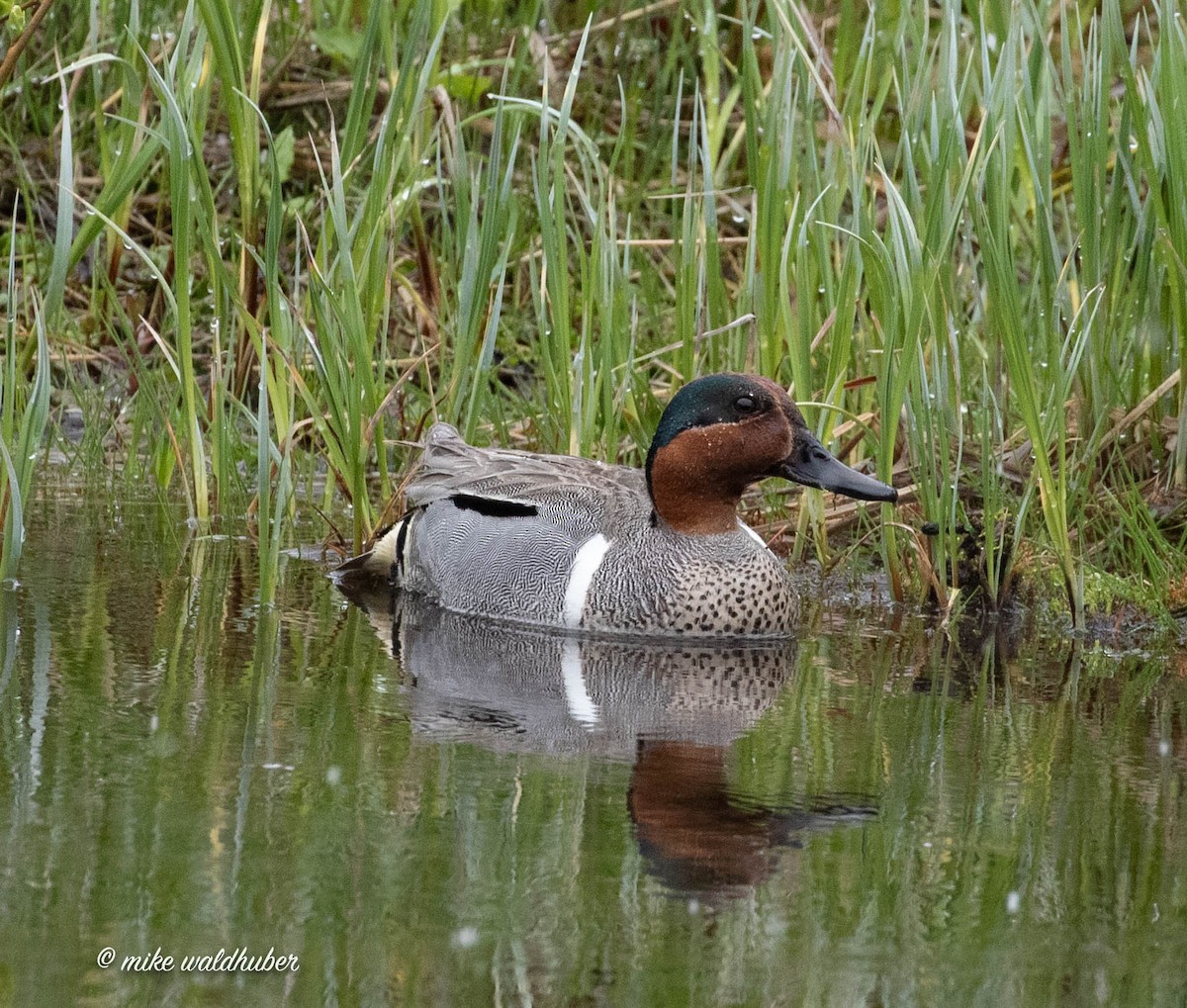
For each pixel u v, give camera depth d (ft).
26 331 49.88
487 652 33.27
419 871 21.17
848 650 34.14
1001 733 27.91
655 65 59.52
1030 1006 18.31
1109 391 38.24
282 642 32.19
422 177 47.75
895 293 35.81
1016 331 34.09
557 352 41.19
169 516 41.78
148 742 25.43
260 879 20.68
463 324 39.17
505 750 26.04
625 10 61.11
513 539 36.94
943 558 37.29
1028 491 36.37
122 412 47.55
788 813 23.68
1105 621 36.24
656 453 36.22
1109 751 27.04
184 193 38.37
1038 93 37.24
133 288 54.08
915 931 20.10
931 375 39.06
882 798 24.41
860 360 40.81
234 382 46.68
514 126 39.99
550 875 21.22
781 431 35.70
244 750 25.31
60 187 34.32
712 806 23.80
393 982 18.42
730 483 35.86
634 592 35.40
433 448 39.01
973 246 47.52
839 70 45.37
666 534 36.09
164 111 38.19
